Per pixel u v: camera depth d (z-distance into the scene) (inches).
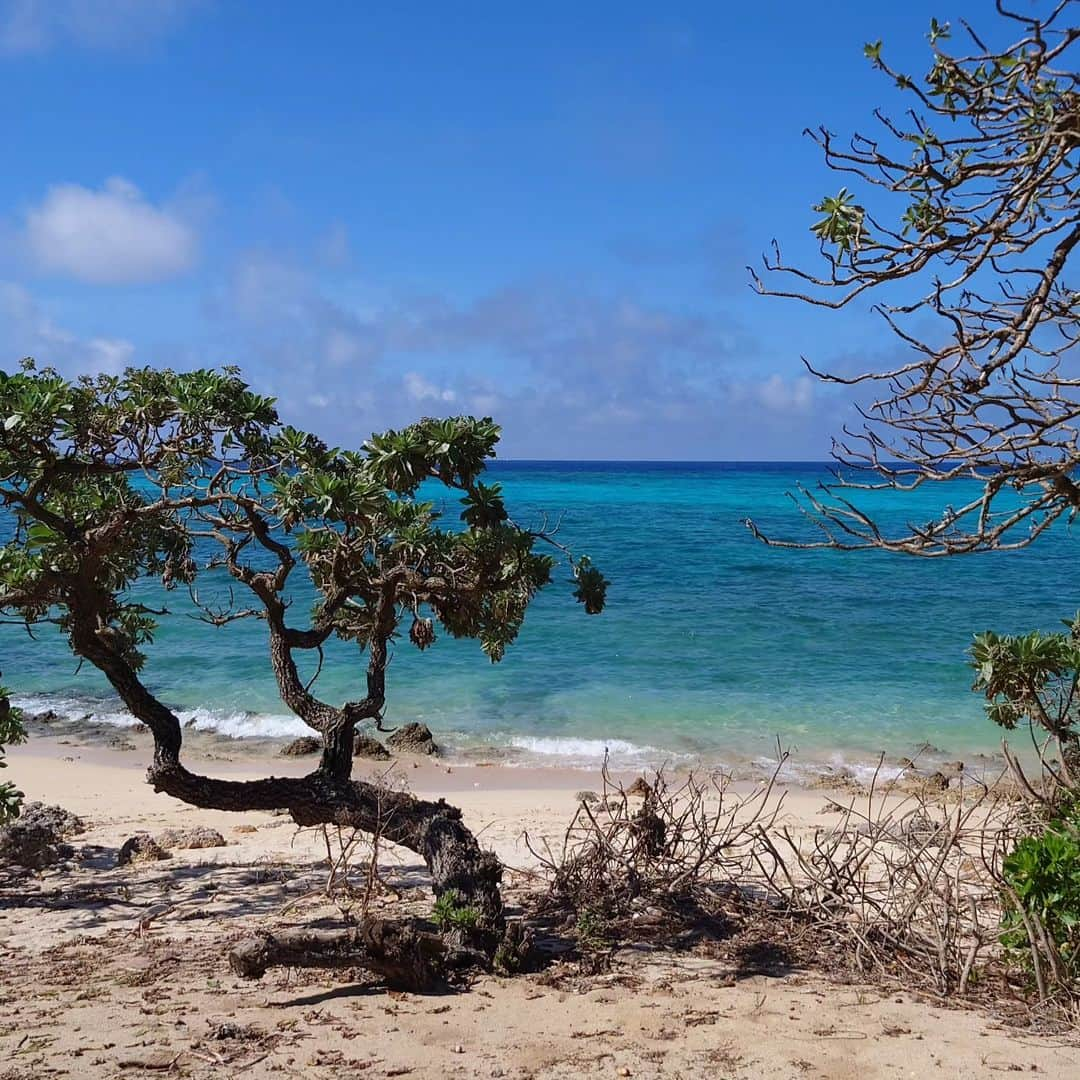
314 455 328.8
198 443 334.0
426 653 971.3
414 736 679.1
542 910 342.6
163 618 1156.5
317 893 376.5
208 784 323.9
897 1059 229.5
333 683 860.0
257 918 350.9
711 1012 259.3
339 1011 258.7
